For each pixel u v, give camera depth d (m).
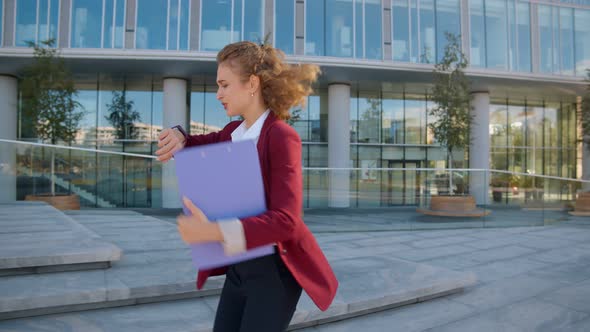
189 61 15.31
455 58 15.59
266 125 1.30
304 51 16.47
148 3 15.75
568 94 20.78
